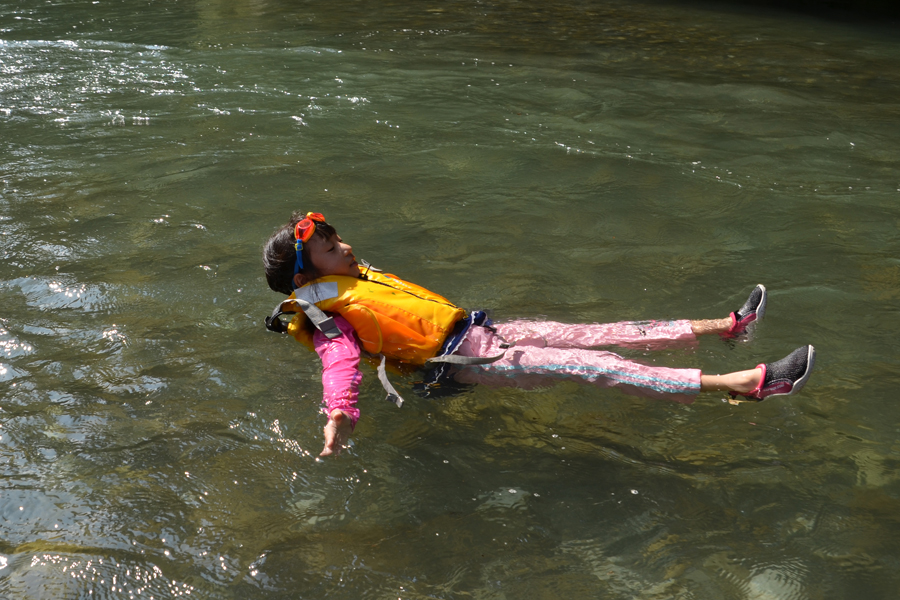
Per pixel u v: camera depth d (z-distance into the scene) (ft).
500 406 9.88
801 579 7.22
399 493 8.41
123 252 13.88
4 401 9.74
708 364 10.60
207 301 12.20
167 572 7.34
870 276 13.12
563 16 39.58
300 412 9.64
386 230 14.94
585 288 12.72
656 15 40.40
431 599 7.06
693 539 7.74
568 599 7.05
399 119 21.99
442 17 38.42
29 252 13.80
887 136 20.88
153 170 18.03
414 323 9.90
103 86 25.00
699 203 16.35
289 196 16.56
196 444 9.07
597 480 8.60
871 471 8.60
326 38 32.58
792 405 9.75
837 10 42.14
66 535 7.73
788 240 14.58
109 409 9.65
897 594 7.03
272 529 7.89
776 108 23.43
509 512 8.14
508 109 23.03
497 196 16.63
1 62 27.53
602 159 18.94
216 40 31.78
